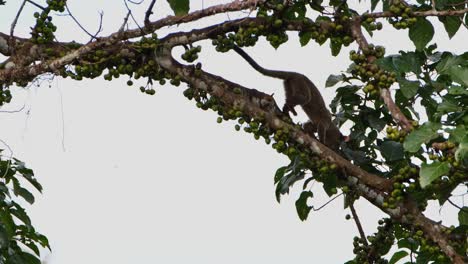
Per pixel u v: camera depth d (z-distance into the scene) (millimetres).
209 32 16031
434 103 16172
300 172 17500
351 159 17422
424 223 15469
